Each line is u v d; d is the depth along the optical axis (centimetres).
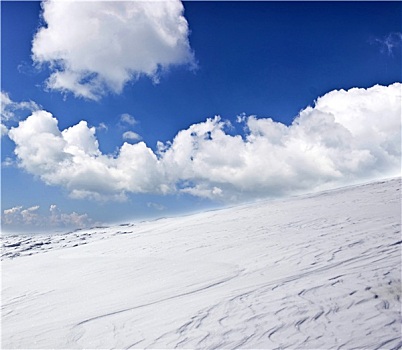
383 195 2491
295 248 1227
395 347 454
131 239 2819
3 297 1126
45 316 834
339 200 2694
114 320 722
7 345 659
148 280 1102
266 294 740
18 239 5325
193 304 750
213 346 532
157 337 597
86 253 2234
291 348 490
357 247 1071
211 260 1291
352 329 520
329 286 727
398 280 698
